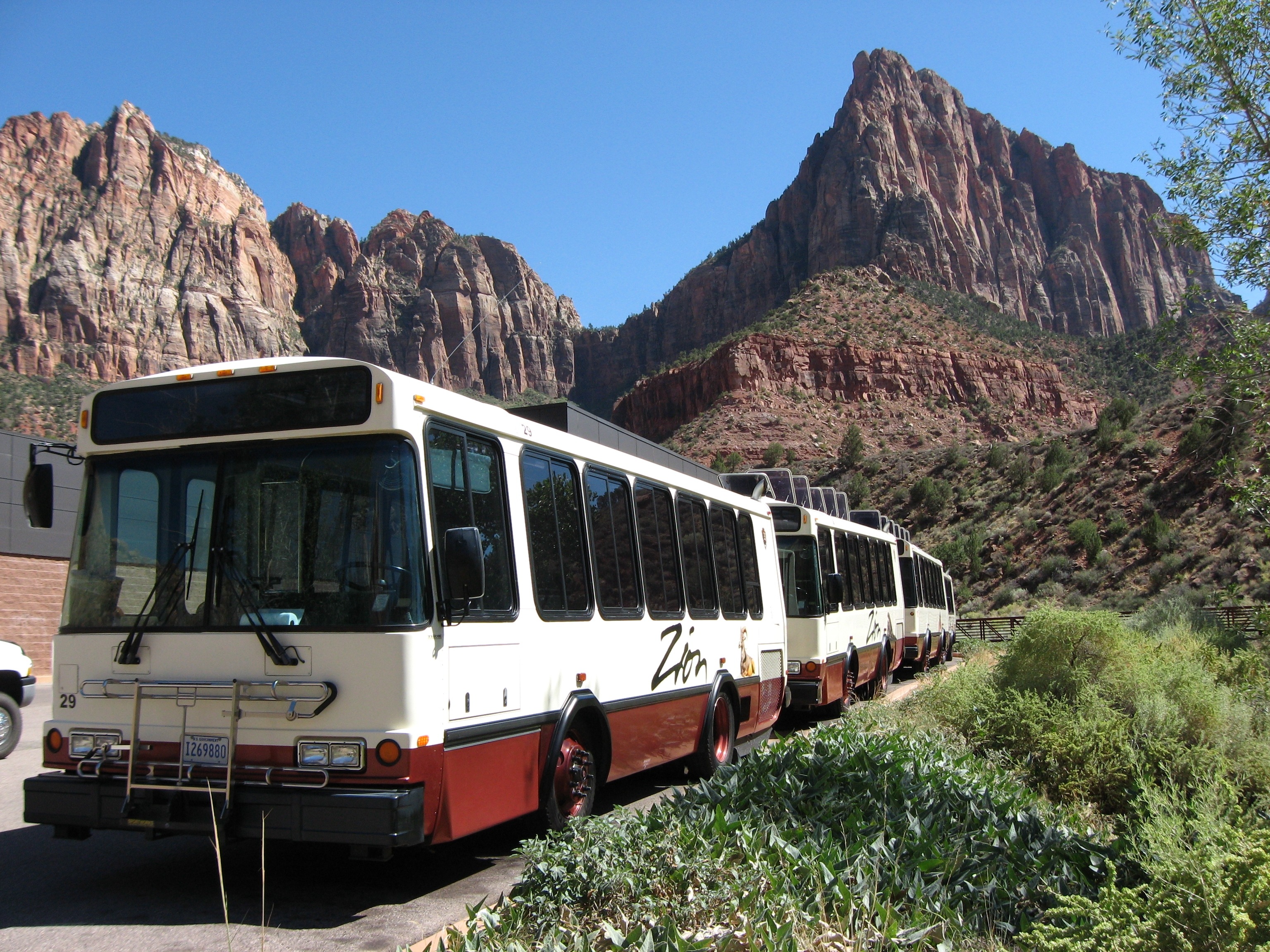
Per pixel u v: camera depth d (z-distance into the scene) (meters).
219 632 5.81
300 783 5.51
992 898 4.94
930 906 4.70
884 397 137.00
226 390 6.16
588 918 4.61
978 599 59.69
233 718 5.65
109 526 6.29
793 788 6.47
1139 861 5.00
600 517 8.44
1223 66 12.34
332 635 5.61
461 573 5.60
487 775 6.17
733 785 6.57
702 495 11.01
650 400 160.25
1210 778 7.73
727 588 11.44
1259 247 12.26
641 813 5.94
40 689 22.81
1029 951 4.20
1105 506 61.56
